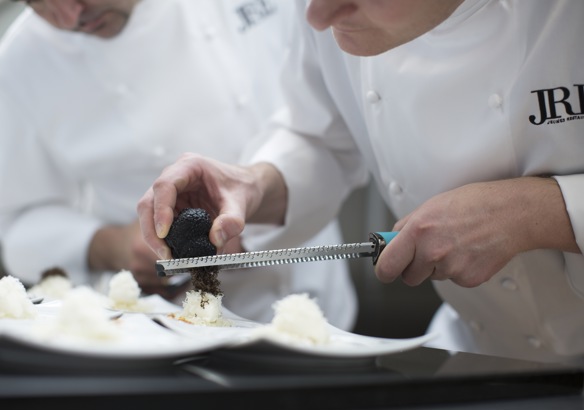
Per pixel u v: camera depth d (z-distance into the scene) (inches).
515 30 42.1
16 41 76.5
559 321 49.2
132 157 74.2
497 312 52.3
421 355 34.9
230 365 30.5
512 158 44.3
